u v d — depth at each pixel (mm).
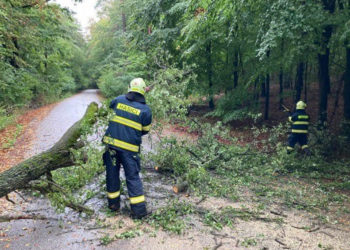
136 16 12070
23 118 12828
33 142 7797
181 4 10055
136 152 3557
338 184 5262
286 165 6270
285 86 16969
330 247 2924
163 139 5367
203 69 11945
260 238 3059
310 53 8156
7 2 10727
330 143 7578
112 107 3615
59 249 2768
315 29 7207
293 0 6355
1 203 3846
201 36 10266
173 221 3391
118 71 21484
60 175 4430
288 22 6219
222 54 12117
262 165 6211
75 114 13922
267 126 10828
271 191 4633
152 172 5246
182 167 5117
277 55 9047
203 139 6234
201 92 12008
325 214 3842
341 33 6828
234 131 10438
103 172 5039
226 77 12133
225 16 7621
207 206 3867
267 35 6270
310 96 14156
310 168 6289
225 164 5738
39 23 14484
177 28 11188
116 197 3602
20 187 3088
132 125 3502
